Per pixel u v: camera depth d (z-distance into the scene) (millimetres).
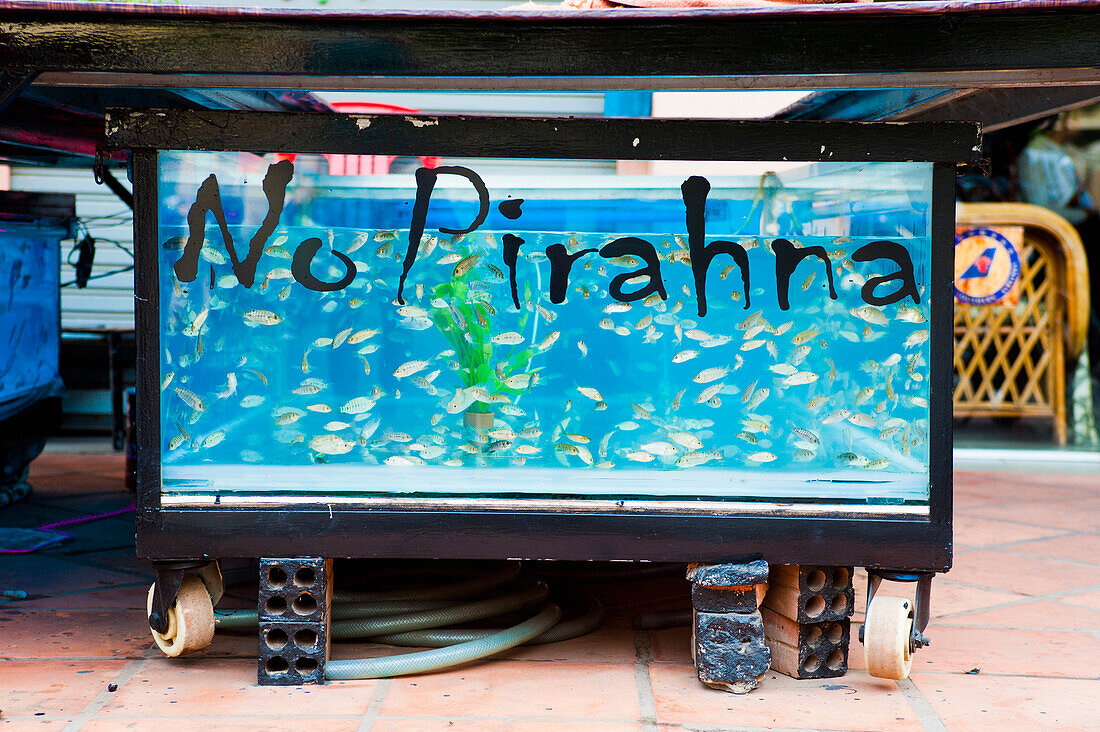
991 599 3383
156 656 2676
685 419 2475
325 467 2473
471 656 2566
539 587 3041
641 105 4621
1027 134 6691
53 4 2068
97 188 6445
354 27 2133
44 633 2869
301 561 2449
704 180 2432
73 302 6598
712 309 2467
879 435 2449
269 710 2293
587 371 2479
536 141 2371
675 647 2803
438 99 5867
